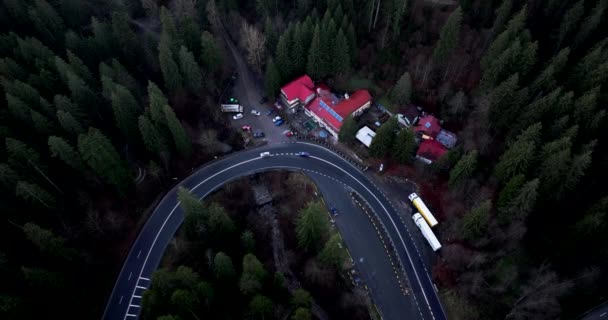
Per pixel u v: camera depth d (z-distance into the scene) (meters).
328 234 87.94
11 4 106.50
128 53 108.69
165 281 65.50
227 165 100.19
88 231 85.62
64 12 112.69
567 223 77.00
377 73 109.88
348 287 82.06
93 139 79.44
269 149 102.94
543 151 75.81
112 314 78.88
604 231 70.00
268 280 74.38
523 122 83.88
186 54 98.81
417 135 100.31
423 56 103.12
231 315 72.56
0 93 92.62
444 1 108.12
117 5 118.81
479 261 77.56
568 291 74.69
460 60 99.44
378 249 86.81
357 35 110.06
